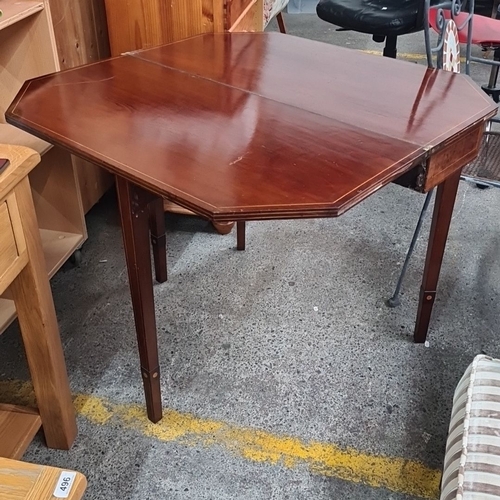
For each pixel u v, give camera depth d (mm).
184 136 1220
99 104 1365
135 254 1284
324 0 3051
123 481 1428
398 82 1523
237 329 1869
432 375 1725
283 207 986
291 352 1791
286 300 1993
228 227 2299
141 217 1245
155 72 1562
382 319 1921
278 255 2211
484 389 1136
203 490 1411
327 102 1395
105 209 2457
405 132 1247
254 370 1729
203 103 1380
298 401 1637
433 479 1445
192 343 1813
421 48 4199
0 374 1714
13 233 1129
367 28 2814
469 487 975
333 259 2195
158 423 1567
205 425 1565
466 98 1430
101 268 2137
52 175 1945
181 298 1990
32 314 1278
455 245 2268
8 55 1769
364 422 1582
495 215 2471
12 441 1365
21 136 1792
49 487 745
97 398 1639
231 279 2084
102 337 1840
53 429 1459
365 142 1202
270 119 1299
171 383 1682
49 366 1350
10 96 1826
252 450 1504
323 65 1636
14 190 1107
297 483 1430
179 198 1017
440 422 1587
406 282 2082
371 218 2439
